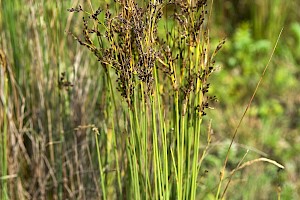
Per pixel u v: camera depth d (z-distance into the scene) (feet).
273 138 14.88
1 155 10.07
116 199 9.39
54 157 10.19
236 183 12.75
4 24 10.20
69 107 10.00
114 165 9.78
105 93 9.38
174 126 7.89
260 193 12.75
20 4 10.22
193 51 7.54
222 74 17.78
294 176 13.74
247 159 13.79
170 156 7.99
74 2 10.09
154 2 7.24
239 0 19.81
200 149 12.19
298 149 14.78
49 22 9.96
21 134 10.23
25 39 10.24
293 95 17.34
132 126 7.57
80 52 10.05
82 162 9.93
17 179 10.27
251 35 19.57
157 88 7.43
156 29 7.43
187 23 7.45
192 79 7.42
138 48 7.22
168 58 7.43
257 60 18.80
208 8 18.66
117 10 8.23
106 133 9.29
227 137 14.76
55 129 10.16
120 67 7.34
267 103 16.78
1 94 10.03
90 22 10.00
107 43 9.83
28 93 10.35
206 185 12.10
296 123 16.10
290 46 19.39
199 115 7.56
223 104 16.74
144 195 8.00
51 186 10.29
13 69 10.27
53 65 10.05
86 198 9.92
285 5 19.42
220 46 7.55
